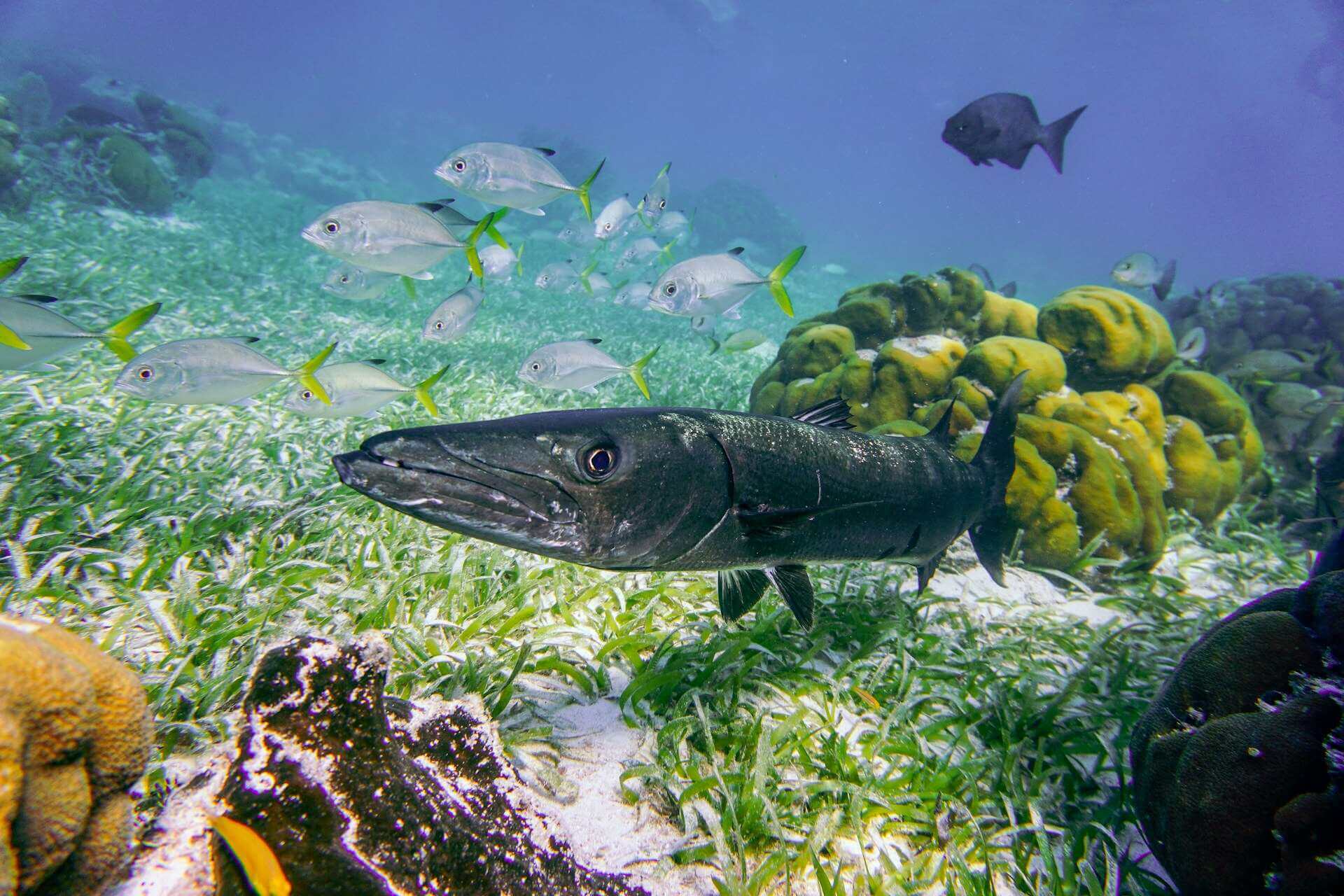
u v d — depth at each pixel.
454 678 0.95
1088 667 1.17
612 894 0.66
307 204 8.04
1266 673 0.76
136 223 4.21
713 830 0.83
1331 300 3.39
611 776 0.89
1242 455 1.99
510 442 0.67
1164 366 2.00
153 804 0.68
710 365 3.46
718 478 0.82
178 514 1.21
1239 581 1.68
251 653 0.94
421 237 1.74
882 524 1.07
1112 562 1.59
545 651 1.06
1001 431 1.35
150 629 0.98
